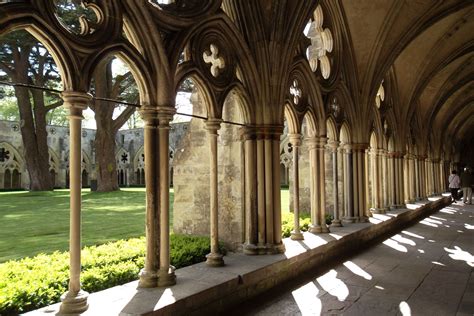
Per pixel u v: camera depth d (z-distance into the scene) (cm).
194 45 509
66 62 366
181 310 385
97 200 1689
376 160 1124
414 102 1336
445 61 1289
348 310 440
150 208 438
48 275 426
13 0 342
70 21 1430
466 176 1878
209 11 522
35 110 2322
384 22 881
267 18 602
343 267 638
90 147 3653
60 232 868
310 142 782
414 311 434
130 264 487
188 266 515
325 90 808
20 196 1953
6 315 346
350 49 908
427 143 1675
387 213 1120
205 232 707
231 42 569
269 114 607
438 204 1681
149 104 445
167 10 476
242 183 654
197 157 719
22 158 3316
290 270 573
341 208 986
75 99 372
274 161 609
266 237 599
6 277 422
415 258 702
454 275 584
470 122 2786
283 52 618
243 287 475
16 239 784
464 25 1135
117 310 354
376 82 958
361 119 949
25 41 1703
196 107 721
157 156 448
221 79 546
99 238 782
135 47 443
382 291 509
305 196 1061
